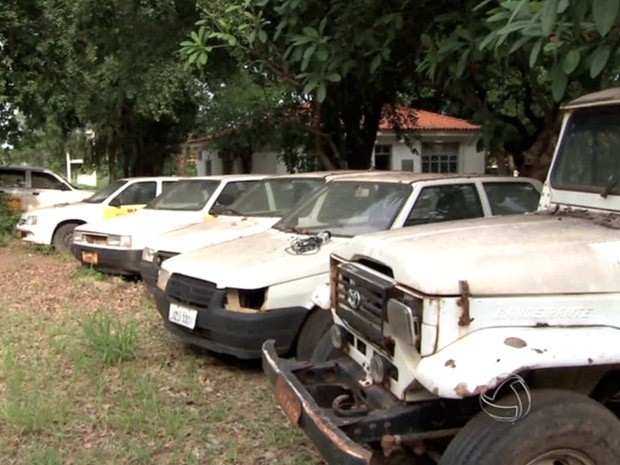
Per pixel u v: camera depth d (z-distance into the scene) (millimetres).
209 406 5133
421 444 3262
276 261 5660
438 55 6637
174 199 10539
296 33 7402
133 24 13500
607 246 3203
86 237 10219
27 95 16656
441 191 6148
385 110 16188
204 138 24562
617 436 2959
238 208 8922
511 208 6395
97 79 17203
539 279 3041
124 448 4434
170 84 14180
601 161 3785
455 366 2836
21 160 53656
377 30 7273
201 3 9836
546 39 4039
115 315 7855
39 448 4406
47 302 8688
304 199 7312
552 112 7719
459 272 3018
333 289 3941
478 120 8008
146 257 8094
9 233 14742
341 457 2977
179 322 5883
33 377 5691
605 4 2812
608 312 3061
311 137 16266
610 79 5059
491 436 2881
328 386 3771
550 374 3092
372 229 5965
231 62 13938
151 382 5562
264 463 4258
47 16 14742
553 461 2955
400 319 3127
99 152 28047
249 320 5379
